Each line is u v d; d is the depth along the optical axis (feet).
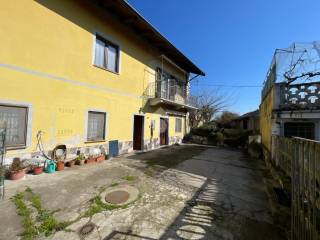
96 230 10.66
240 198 15.76
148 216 12.29
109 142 29.66
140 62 37.24
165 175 20.92
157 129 43.88
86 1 25.50
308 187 8.42
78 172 20.25
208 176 21.67
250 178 22.02
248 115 69.62
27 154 19.30
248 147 44.68
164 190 16.60
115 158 29.01
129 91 34.22
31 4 19.49
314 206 7.59
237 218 12.53
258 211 13.60
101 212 12.51
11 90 18.04
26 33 19.11
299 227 9.36
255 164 30.17
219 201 14.96
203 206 13.99
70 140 23.73
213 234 10.77
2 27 17.35
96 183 17.26
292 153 11.16
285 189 14.51
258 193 17.11
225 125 82.58
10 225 10.62
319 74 23.63
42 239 9.73
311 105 21.72
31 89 19.63
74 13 24.06
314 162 7.86
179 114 55.57
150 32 35.04
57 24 22.04
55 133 21.99
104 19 28.60
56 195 14.33
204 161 30.37
